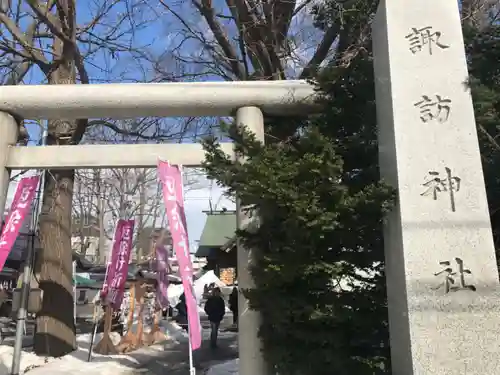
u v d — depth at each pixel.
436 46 4.73
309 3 9.48
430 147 4.47
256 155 5.39
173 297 26.47
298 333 5.18
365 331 5.18
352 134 6.25
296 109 7.00
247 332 6.32
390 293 4.66
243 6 9.14
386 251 4.79
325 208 4.77
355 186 5.59
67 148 7.10
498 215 5.37
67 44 11.56
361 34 7.26
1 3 11.52
